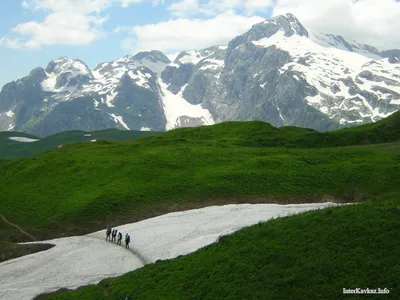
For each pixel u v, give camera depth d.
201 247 55.34
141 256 62.41
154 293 43.59
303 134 135.25
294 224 45.62
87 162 114.69
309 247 40.25
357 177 89.50
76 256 67.56
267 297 36.03
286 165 97.56
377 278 34.22
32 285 57.53
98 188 97.25
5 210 95.12
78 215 87.06
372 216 41.66
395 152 103.50
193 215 79.38
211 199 87.88
